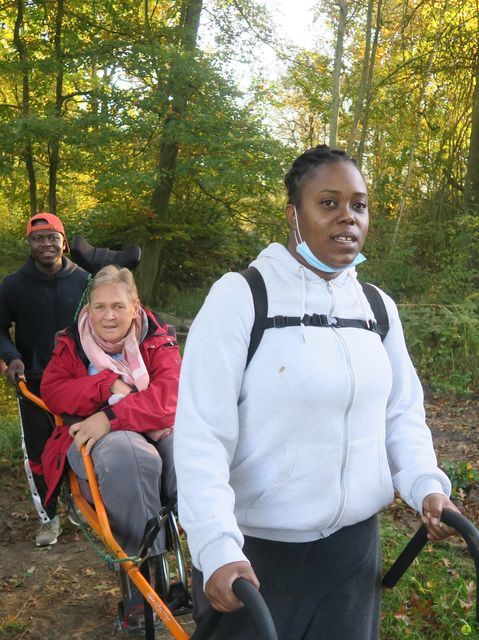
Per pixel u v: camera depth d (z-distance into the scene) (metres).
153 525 2.94
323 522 1.95
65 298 4.70
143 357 3.48
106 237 16.66
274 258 2.06
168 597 2.98
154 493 3.12
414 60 16.12
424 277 13.67
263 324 1.96
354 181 2.03
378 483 2.04
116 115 13.53
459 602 3.78
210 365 1.91
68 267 4.77
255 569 1.99
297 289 2.02
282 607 1.98
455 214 15.59
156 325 3.54
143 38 14.67
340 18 13.02
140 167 14.29
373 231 15.11
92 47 13.85
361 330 2.06
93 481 3.06
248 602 1.63
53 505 4.43
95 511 3.27
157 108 13.50
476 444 7.00
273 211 15.81
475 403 8.67
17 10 15.53
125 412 3.22
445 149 16.75
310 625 2.00
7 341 4.66
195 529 1.79
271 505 1.95
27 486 5.85
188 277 18.47
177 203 16.95
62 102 15.12
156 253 16.47
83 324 3.49
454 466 5.89
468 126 16.20
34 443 4.64
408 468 2.10
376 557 2.10
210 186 14.52
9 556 4.75
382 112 16.61
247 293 1.97
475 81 15.91
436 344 10.59
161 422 3.27
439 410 8.40
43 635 3.83
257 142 13.85
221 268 18.31
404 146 16.58
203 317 1.97
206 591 1.75
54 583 4.39
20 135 13.24
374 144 16.84
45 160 16.25
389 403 2.21
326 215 2.02
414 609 3.72
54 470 3.43
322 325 2.00
